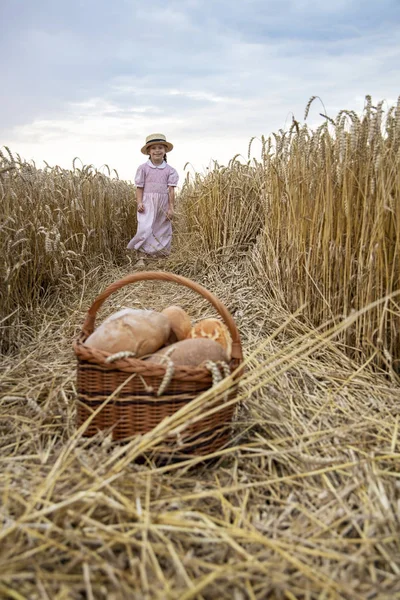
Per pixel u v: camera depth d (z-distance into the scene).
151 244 6.58
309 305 3.31
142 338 2.03
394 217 2.66
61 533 1.43
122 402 1.90
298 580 1.36
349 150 2.82
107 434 1.93
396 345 2.73
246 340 3.26
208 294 2.07
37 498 1.53
